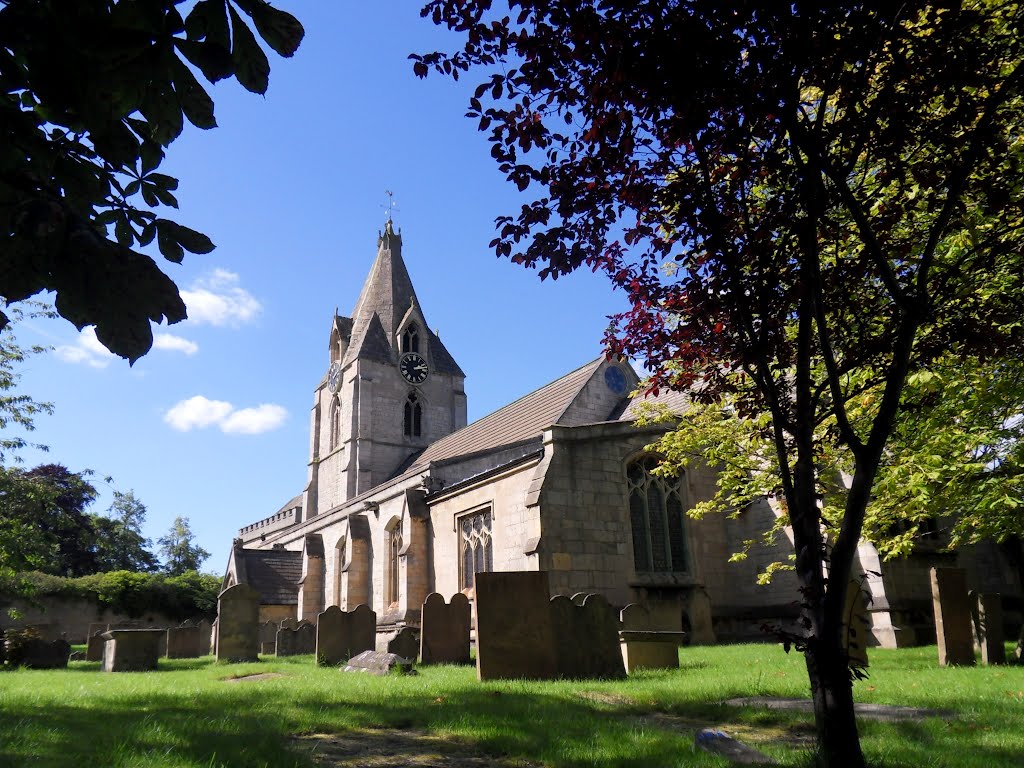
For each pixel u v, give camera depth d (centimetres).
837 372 636
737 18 534
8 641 2136
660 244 725
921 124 606
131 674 1766
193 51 319
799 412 640
